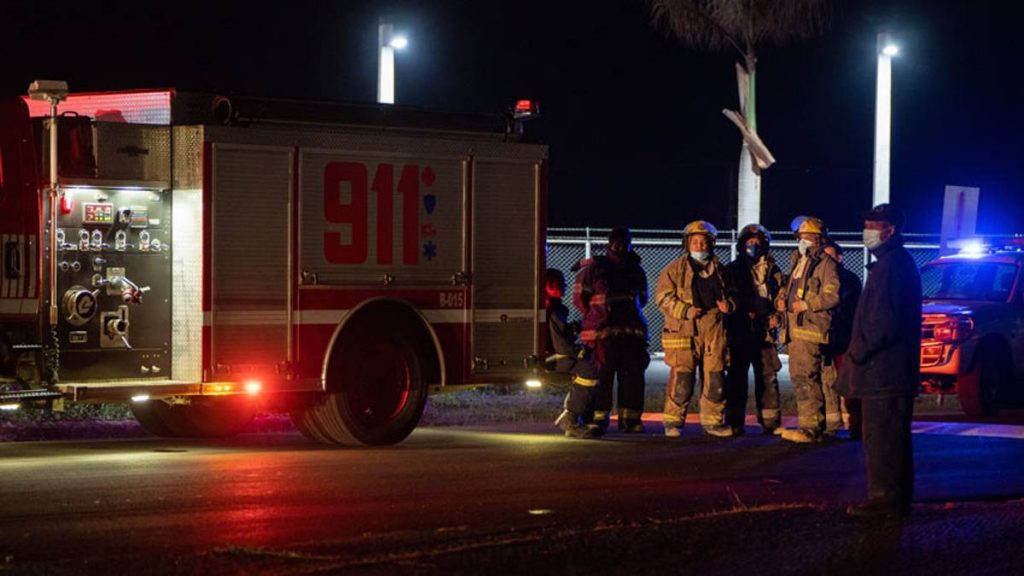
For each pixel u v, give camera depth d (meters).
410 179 16.42
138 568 8.75
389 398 16.36
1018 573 8.96
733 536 9.79
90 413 19.23
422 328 16.62
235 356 15.36
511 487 12.77
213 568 8.73
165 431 16.97
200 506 11.47
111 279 15.00
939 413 22.22
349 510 11.41
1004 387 21.98
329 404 16.00
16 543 9.88
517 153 17.16
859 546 9.59
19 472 13.23
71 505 11.41
